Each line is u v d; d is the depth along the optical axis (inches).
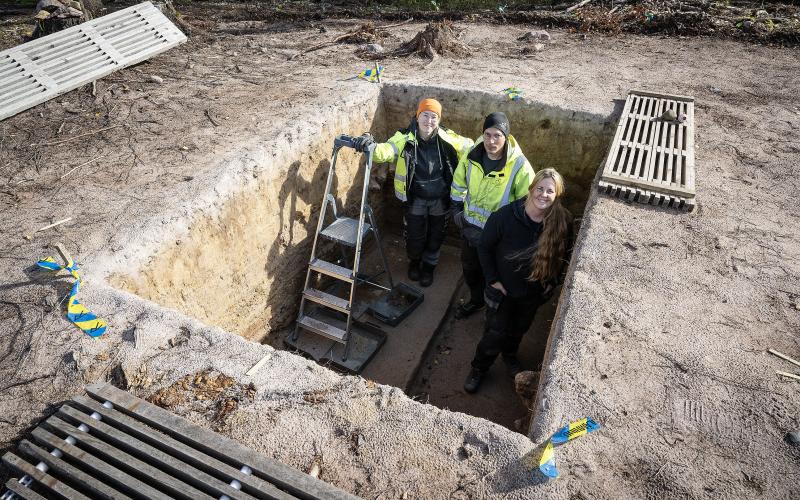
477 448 96.1
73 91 249.4
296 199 203.9
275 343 206.2
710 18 294.7
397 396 106.3
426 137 195.0
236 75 263.3
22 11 382.0
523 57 273.3
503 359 184.7
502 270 144.4
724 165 178.9
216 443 95.9
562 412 102.4
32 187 177.3
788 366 111.9
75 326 123.6
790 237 147.6
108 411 102.1
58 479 97.0
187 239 161.3
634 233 149.4
